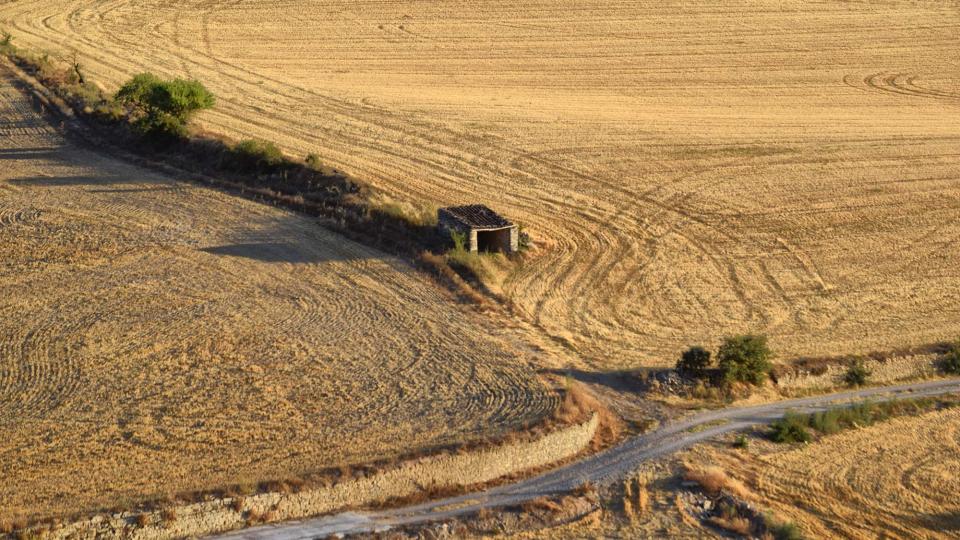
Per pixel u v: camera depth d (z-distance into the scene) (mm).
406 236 52375
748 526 32469
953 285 53969
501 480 33938
